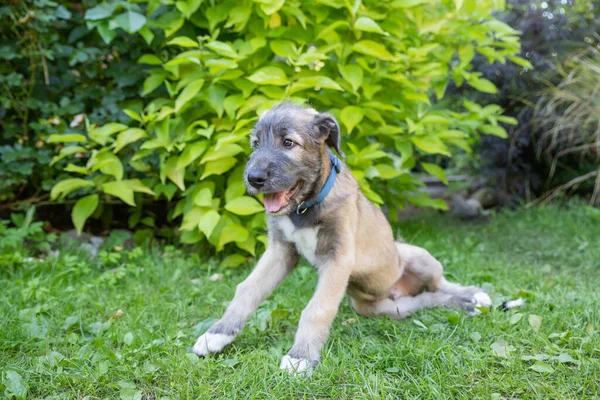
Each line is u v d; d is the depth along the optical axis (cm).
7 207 239
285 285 200
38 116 242
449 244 248
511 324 164
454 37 241
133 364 145
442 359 145
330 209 158
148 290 194
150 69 230
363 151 216
